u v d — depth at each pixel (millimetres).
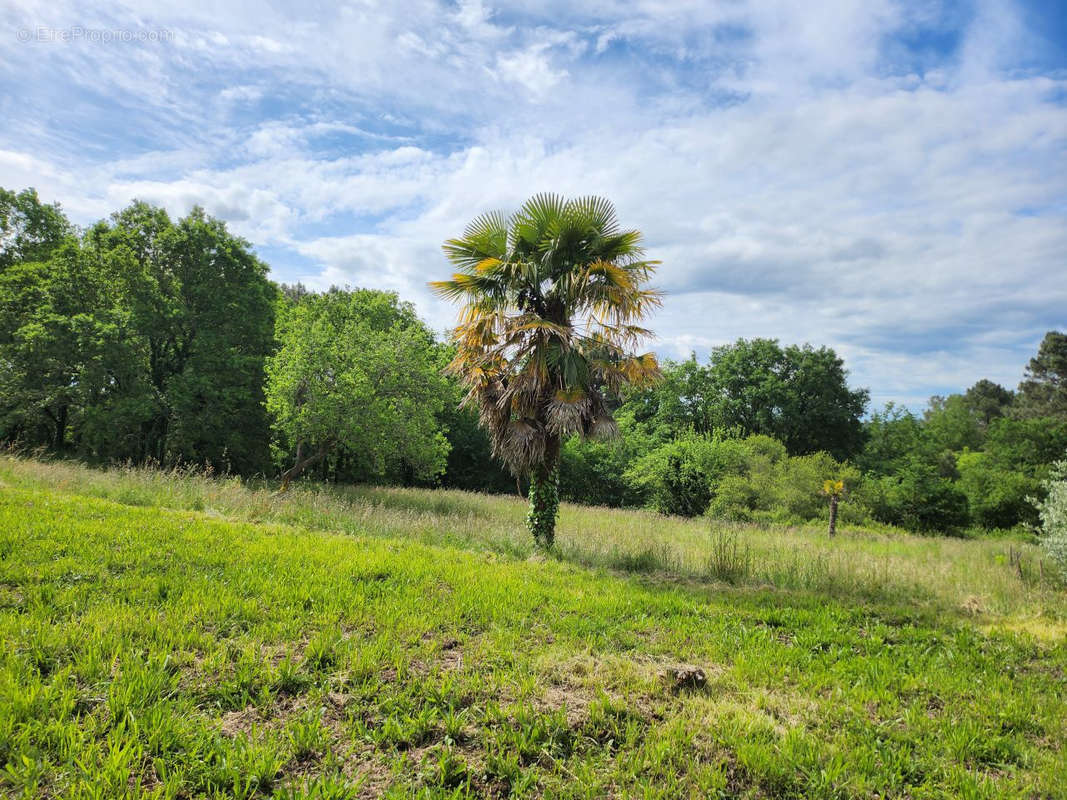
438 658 4523
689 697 4168
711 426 38469
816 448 39594
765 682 4613
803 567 9883
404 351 19203
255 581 5902
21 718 3055
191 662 3982
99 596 5004
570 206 10281
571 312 10750
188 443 22438
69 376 19891
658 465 24828
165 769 2764
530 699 3889
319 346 17750
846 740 3684
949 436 53344
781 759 3338
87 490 10898
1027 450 36969
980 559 12656
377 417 17656
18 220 24109
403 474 29156
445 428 24141
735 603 7219
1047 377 56031
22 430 23797
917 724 3988
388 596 5938
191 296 23312
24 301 21031
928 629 6641
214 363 22391
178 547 6941
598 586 7578
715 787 3072
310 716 3393
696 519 21484
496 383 10859
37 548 6195
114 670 3701
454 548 9469
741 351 40000
